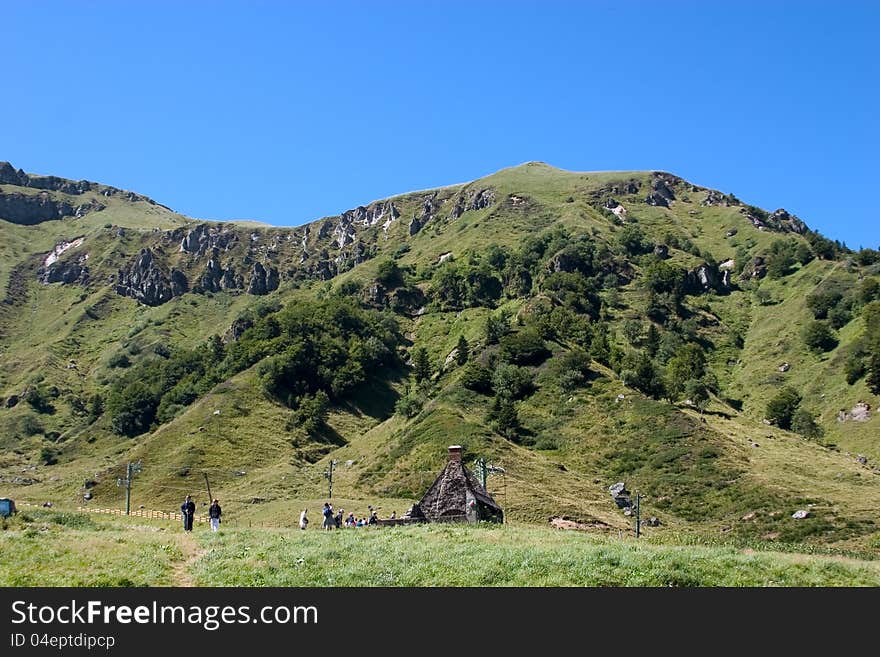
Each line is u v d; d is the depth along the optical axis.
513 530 43.47
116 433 177.50
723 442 109.56
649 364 136.62
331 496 100.06
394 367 190.88
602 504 92.00
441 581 28.45
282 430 144.12
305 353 173.25
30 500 114.38
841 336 177.25
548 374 141.62
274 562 30.97
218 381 177.75
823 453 117.25
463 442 107.38
